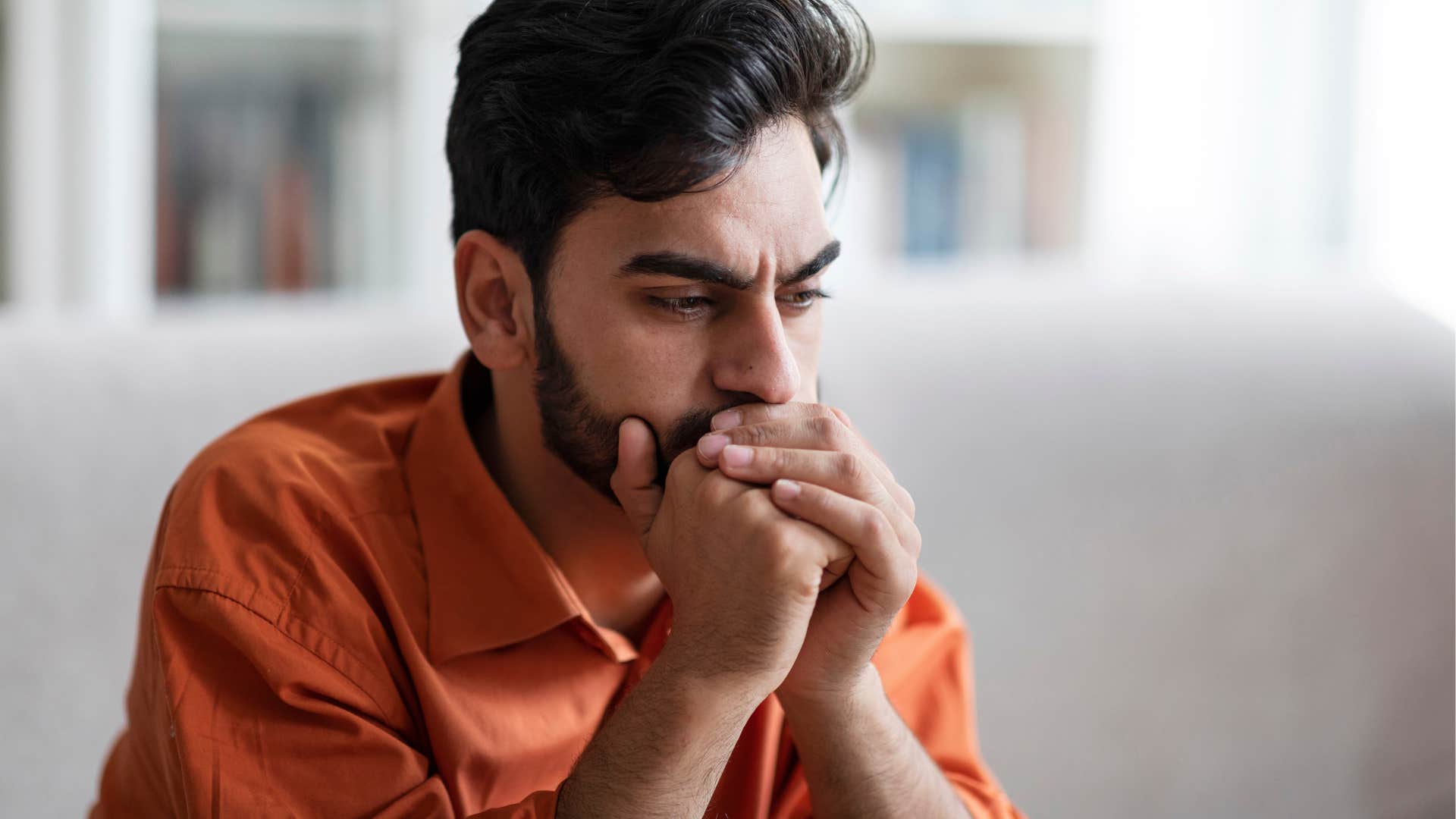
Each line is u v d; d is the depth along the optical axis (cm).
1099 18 198
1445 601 129
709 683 70
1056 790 123
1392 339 137
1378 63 190
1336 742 126
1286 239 197
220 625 73
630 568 87
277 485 79
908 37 193
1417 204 188
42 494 110
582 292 76
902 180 199
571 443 79
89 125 168
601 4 75
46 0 165
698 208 72
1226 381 133
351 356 126
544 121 76
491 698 79
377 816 71
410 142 180
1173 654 125
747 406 75
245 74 179
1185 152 199
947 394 130
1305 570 127
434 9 178
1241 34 197
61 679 109
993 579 124
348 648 75
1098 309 140
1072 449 128
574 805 69
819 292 79
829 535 71
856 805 82
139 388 117
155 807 83
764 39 72
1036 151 202
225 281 180
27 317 125
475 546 82
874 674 83
